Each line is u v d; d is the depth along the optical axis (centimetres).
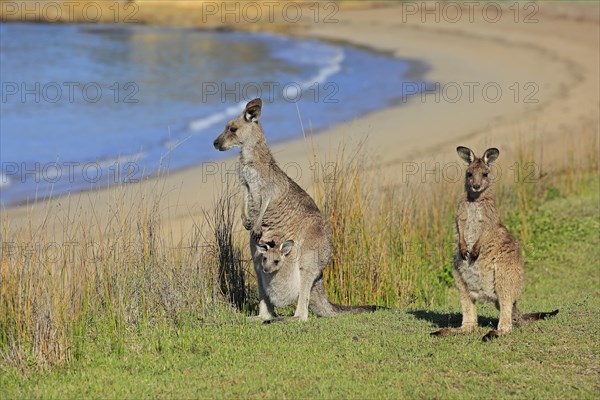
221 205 1222
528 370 879
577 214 1819
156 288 1089
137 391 837
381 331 1038
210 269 1160
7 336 959
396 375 866
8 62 4228
